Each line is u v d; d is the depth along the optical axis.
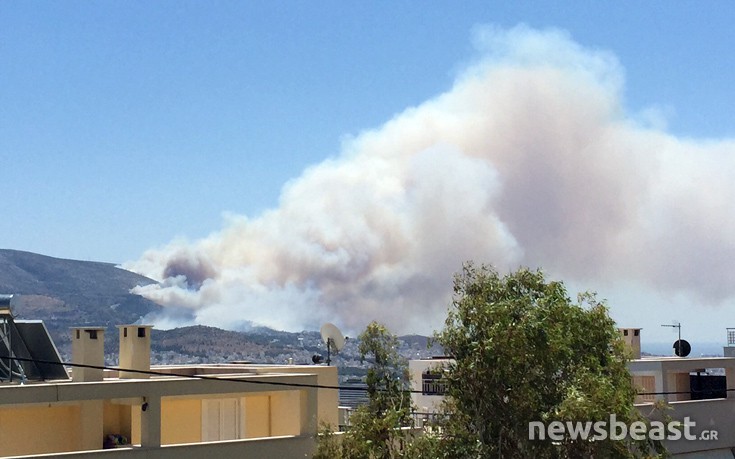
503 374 25.75
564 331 26.77
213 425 34.72
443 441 26.56
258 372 37.78
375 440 27.92
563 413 24.81
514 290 27.39
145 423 28.08
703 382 49.38
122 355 33.34
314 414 31.12
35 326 29.91
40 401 26.48
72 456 25.97
